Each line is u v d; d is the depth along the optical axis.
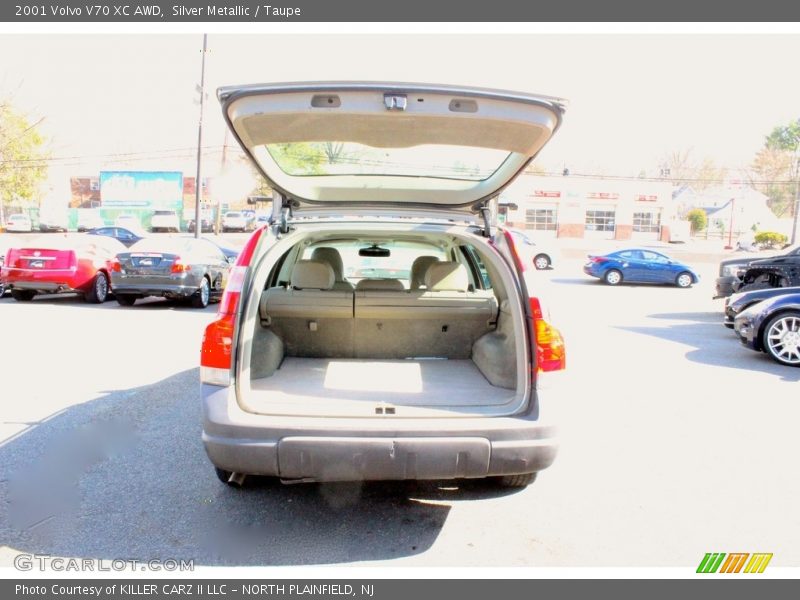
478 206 4.20
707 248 41.19
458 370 3.96
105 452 4.31
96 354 7.59
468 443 2.96
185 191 44.12
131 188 43.81
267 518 3.44
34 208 45.28
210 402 3.02
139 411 5.23
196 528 3.31
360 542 3.21
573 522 3.45
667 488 3.88
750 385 6.49
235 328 3.09
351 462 2.93
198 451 4.35
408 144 3.69
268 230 3.49
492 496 3.75
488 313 4.17
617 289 20.38
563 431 3.10
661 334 10.27
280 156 3.87
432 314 4.15
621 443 4.66
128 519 3.38
